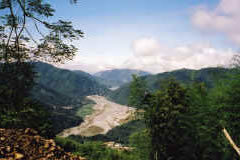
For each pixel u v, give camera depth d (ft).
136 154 84.43
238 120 51.26
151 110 69.05
